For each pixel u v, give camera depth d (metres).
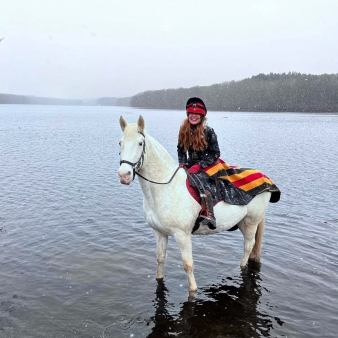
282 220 8.34
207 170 4.93
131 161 4.20
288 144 26.02
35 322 4.41
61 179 12.73
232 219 5.12
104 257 6.28
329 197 10.59
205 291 5.20
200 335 4.23
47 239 7.04
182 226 4.73
